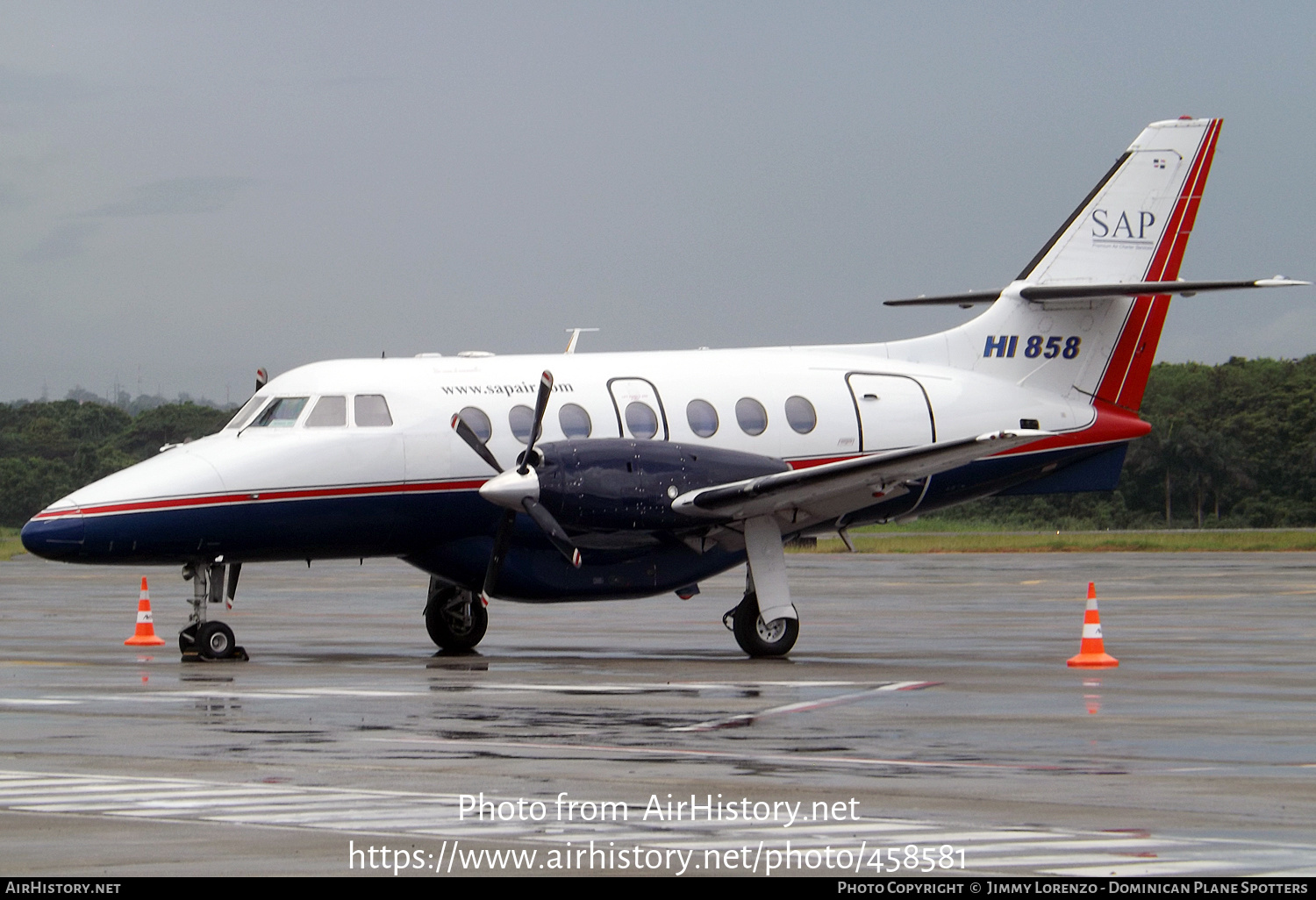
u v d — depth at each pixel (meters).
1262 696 30.12
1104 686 31.94
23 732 25.31
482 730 25.42
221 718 26.94
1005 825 17.78
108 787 20.30
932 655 39.81
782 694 30.52
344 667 37.16
